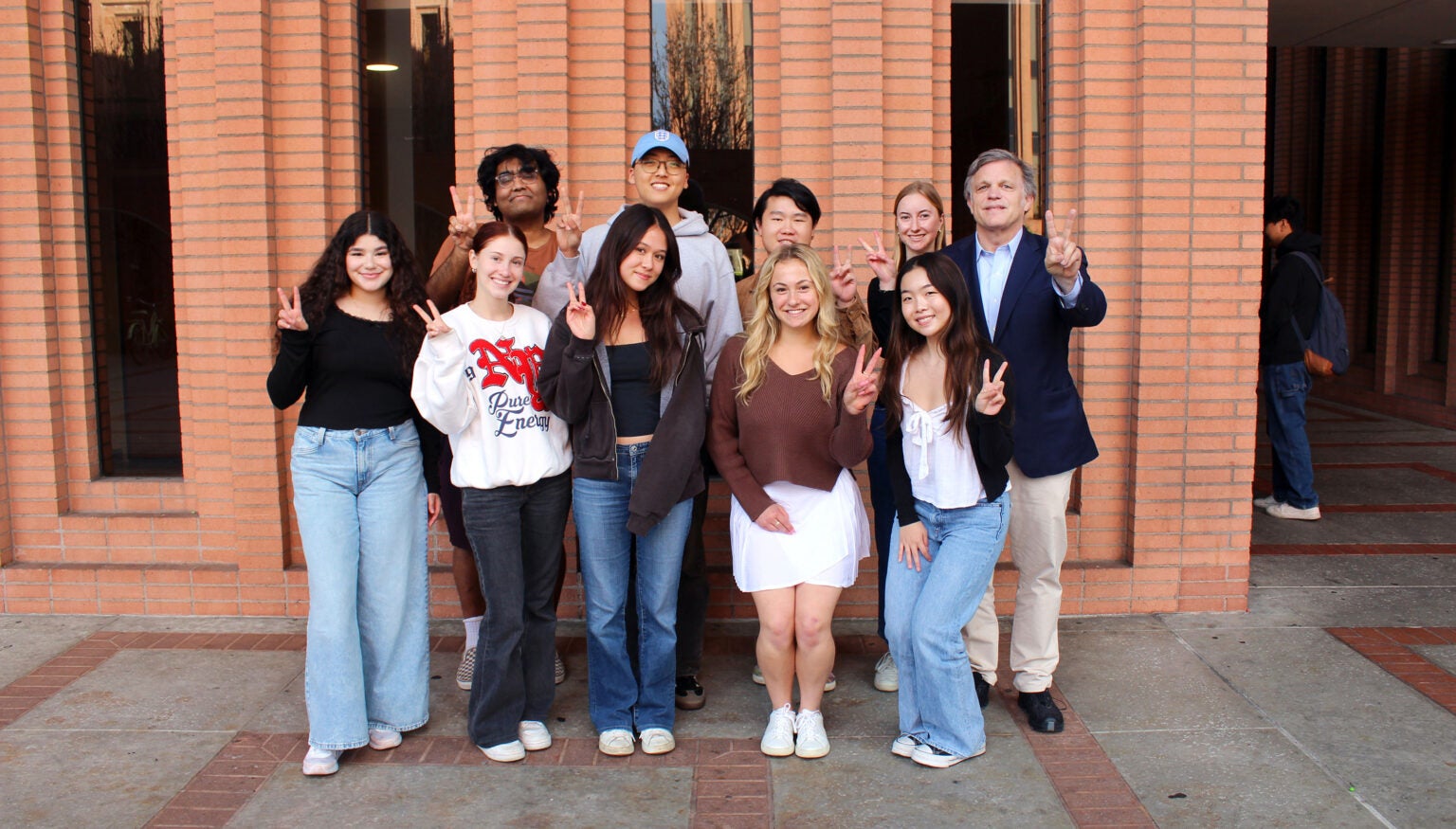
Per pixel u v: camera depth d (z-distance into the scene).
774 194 4.16
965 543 3.65
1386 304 11.19
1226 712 4.08
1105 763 3.70
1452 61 10.48
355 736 3.68
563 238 3.88
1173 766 3.68
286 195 5.05
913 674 3.76
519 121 4.89
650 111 5.08
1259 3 4.91
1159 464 5.07
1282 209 6.95
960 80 5.16
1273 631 4.91
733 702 4.26
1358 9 7.16
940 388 3.66
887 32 4.97
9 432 5.25
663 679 3.85
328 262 3.66
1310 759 3.71
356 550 3.74
